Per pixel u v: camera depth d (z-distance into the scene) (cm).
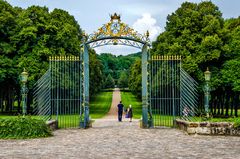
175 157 1272
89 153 1380
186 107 2812
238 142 1709
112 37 2577
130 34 2567
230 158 1239
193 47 4541
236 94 4734
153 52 5175
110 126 2864
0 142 1753
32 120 1998
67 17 5656
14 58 4656
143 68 2594
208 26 4616
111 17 2586
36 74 4472
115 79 18588
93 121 3606
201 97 4706
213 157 1263
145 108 2548
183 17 4819
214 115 4962
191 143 1681
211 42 4425
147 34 2556
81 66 2566
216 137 1939
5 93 5600
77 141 1795
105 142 1748
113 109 6969
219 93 4947
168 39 4853
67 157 1281
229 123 2030
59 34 4794
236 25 5322
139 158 1255
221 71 4453
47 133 2033
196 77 4425
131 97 10600
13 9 5038
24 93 2319
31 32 4612
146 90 2539
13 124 1939
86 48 2636
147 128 2531
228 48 4522
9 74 4553
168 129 2434
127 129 2511
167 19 5234
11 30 4806
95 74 7438
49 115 2569
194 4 5078
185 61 4422
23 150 1466
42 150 1466
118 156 1303
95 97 10081
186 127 2167
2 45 4622
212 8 4909
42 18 4828
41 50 4609
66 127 2644
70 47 4966
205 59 4434
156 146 1586
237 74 4319
